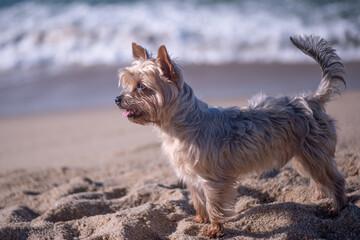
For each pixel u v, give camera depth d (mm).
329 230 4344
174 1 25516
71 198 5754
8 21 24438
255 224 4582
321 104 4852
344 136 7273
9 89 17844
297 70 17219
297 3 24000
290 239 4152
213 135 4445
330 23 20984
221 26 21688
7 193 6562
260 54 19359
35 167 8281
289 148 4781
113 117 13406
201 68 18312
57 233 4602
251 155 4523
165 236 4527
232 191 4562
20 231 4625
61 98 16344
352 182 5512
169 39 20797
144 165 7551
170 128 4512
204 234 4520
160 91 4395
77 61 20406
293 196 5367
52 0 27250
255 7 23875
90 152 9297
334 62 4773
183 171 4586
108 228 4562
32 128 12852
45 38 22219
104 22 22922
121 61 20094
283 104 4789
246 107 4809
